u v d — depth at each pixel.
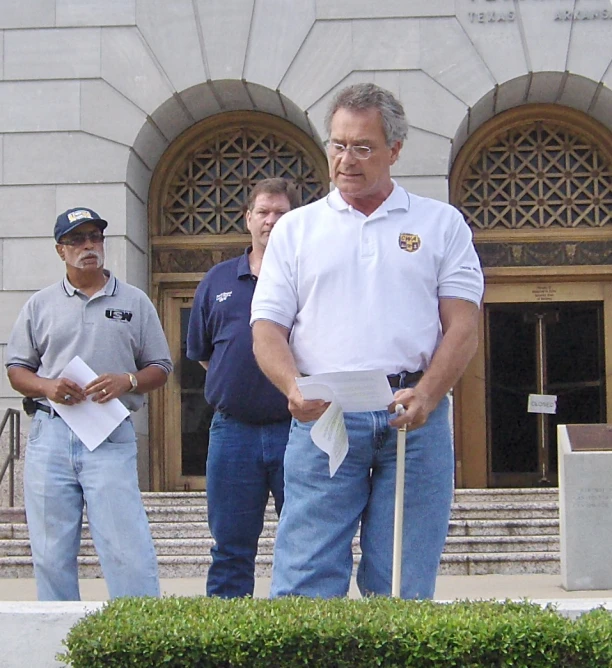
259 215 5.91
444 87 12.82
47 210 12.81
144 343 5.76
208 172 13.76
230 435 5.85
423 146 12.78
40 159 12.87
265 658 3.23
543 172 13.59
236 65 12.91
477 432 13.63
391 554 4.05
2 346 12.65
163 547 10.34
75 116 12.89
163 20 12.98
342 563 4.06
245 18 12.95
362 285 4.04
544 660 3.19
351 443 3.98
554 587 8.98
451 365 3.98
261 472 5.84
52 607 3.81
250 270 5.95
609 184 13.59
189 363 13.71
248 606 3.53
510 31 12.86
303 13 12.94
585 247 13.56
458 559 9.97
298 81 12.88
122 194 12.80
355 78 12.87
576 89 13.05
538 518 11.15
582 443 8.87
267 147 13.77
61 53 12.98
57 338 5.58
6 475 12.52
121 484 5.38
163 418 13.64
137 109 12.91
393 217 4.12
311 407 3.81
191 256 13.70
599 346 13.64
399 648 3.22
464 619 3.29
